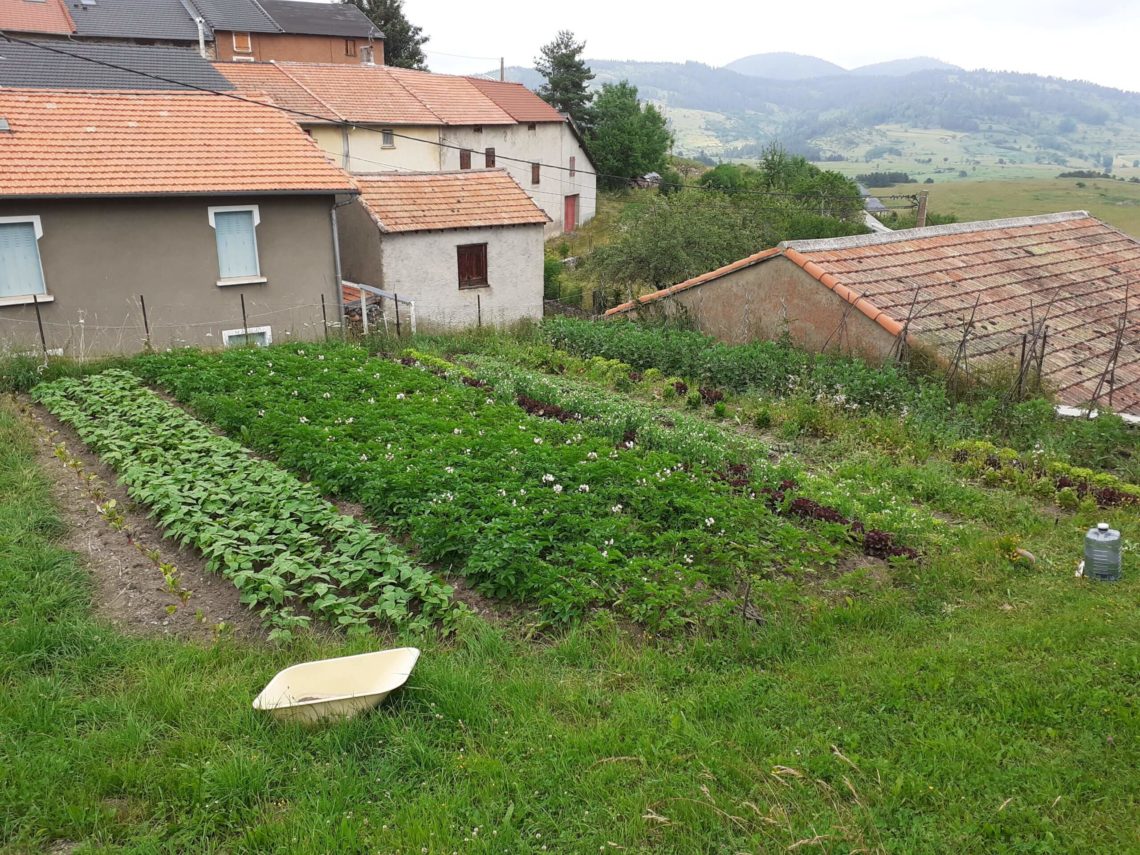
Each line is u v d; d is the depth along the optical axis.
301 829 4.32
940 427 12.34
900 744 5.03
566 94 55.88
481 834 4.33
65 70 21.75
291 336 18.80
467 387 13.77
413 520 7.70
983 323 15.62
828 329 15.94
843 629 6.56
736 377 15.36
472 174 24.06
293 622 6.43
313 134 32.66
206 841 4.29
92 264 15.85
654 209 29.00
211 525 7.77
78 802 4.49
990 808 4.50
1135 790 4.61
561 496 8.27
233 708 5.30
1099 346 15.87
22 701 5.30
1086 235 22.55
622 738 5.10
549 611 6.62
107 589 7.06
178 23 42.50
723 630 6.54
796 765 4.84
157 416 11.29
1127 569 7.59
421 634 6.30
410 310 21.67
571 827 4.41
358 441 10.38
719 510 8.17
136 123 17.56
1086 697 5.41
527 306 24.56
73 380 13.22
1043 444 11.43
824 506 8.85
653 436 11.19
